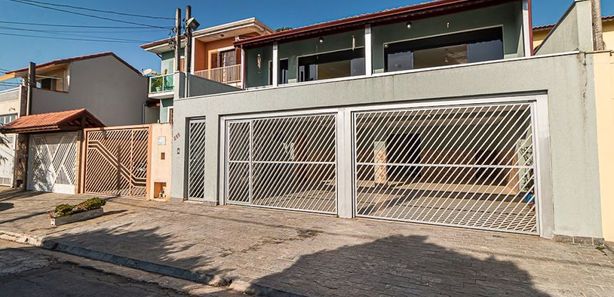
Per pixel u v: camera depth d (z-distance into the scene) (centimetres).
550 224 583
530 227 639
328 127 1034
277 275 443
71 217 783
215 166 945
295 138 1064
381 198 1044
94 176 1219
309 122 991
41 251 604
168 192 1032
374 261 489
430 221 712
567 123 568
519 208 841
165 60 2184
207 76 1925
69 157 1289
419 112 732
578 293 377
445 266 465
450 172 1394
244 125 955
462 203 955
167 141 1045
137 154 1122
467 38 1170
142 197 1092
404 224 710
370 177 1204
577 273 433
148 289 425
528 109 636
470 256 503
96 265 520
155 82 2014
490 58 1137
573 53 569
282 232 655
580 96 562
